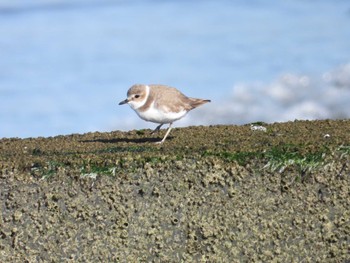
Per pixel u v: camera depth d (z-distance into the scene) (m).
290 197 12.09
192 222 11.93
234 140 13.55
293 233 12.01
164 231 11.90
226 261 11.89
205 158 12.17
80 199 12.00
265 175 12.11
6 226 11.90
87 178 12.06
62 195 12.02
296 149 12.34
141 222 11.92
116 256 11.84
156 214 11.95
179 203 11.99
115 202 11.98
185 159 12.17
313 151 12.27
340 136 13.38
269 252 11.95
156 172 12.10
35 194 12.05
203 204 12.00
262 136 13.93
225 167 12.11
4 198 12.05
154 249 11.86
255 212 12.02
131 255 11.85
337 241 12.04
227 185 12.07
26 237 11.88
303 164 12.14
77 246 11.86
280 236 12.00
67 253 11.85
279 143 12.90
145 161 12.17
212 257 11.88
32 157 12.77
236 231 11.96
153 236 11.88
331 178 12.14
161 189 12.04
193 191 12.04
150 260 11.86
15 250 11.84
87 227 11.92
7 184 12.13
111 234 11.89
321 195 12.11
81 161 12.25
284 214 12.04
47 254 11.85
